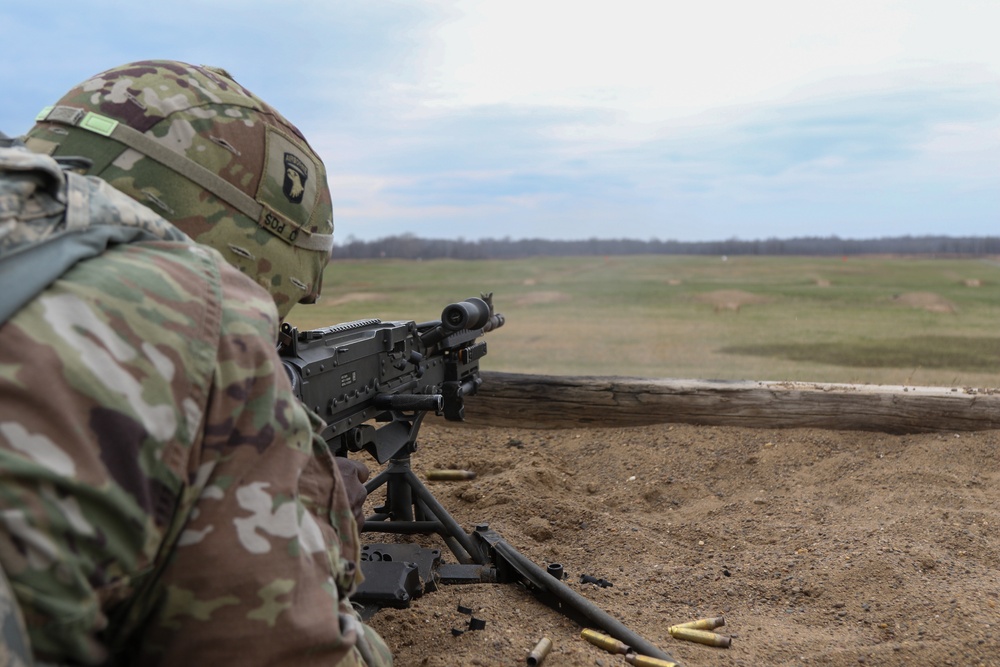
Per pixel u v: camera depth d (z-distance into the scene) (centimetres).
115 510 83
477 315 323
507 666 226
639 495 395
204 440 95
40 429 79
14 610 75
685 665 230
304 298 183
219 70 171
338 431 251
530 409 495
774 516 363
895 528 328
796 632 255
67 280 89
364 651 133
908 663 232
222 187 152
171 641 94
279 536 98
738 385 478
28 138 151
